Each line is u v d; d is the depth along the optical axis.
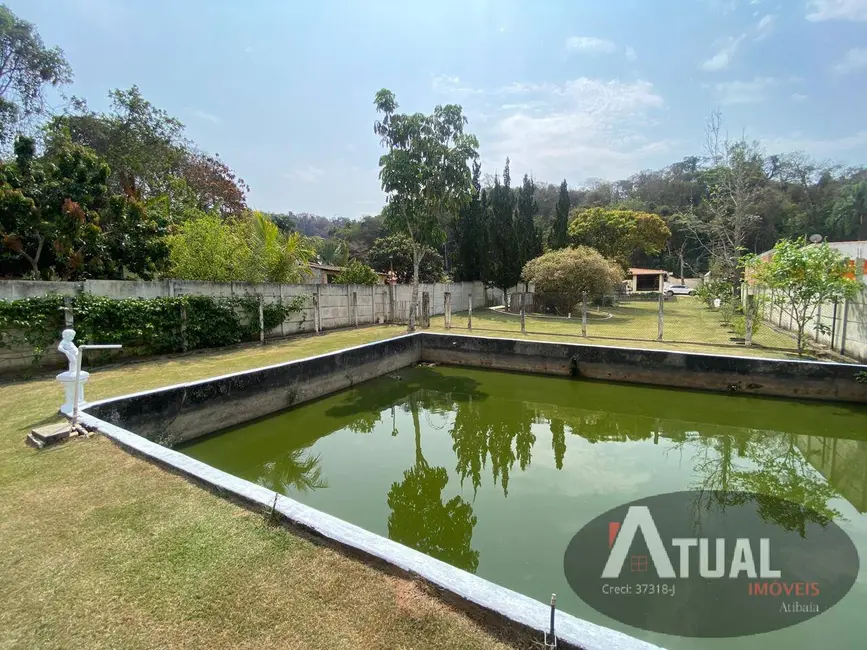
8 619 1.84
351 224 46.06
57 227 8.40
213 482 2.97
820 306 9.20
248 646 1.68
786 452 5.86
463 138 11.80
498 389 8.83
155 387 5.75
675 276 41.81
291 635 1.73
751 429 6.53
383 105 11.74
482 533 3.81
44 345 6.88
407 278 25.83
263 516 2.62
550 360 9.49
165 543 2.36
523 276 18.89
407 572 2.06
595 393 8.37
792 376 7.42
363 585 2.02
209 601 1.93
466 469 5.44
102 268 9.48
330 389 8.10
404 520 4.22
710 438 6.35
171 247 10.62
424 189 12.22
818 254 8.06
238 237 11.87
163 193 15.04
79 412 4.37
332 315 12.99
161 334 8.44
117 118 14.42
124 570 2.14
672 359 8.31
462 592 1.88
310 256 14.95
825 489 4.76
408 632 1.74
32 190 8.48
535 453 5.88
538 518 4.08
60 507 2.74
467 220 20.98
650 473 5.19
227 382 6.16
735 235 17.69
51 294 7.11
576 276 16.75
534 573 3.20
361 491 4.83
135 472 3.23
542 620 1.71
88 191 9.16
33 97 12.21
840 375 7.12
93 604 1.92
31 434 3.87
